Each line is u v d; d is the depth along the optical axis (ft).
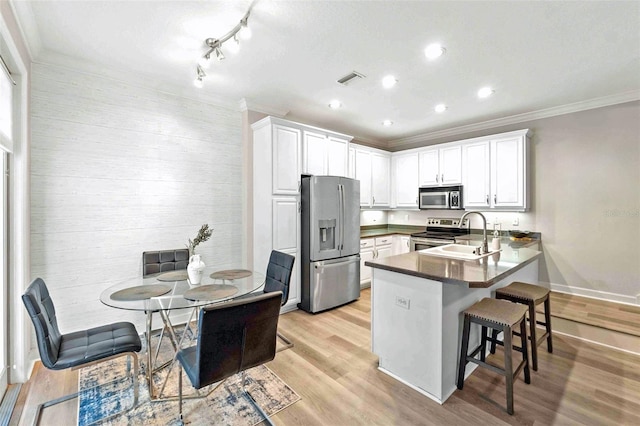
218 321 4.87
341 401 6.35
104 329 6.80
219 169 11.60
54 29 7.08
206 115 11.27
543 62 8.71
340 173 13.52
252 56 8.41
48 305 6.19
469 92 11.00
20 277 6.91
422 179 16.58
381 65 8.93
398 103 12.15
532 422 5.66
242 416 5.92
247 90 10.85
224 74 9.54
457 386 6.73
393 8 6.39
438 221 17.02
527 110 13.05
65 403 6.29
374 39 7.57
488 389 6.70
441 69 9.18
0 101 6.02
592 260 12.20
